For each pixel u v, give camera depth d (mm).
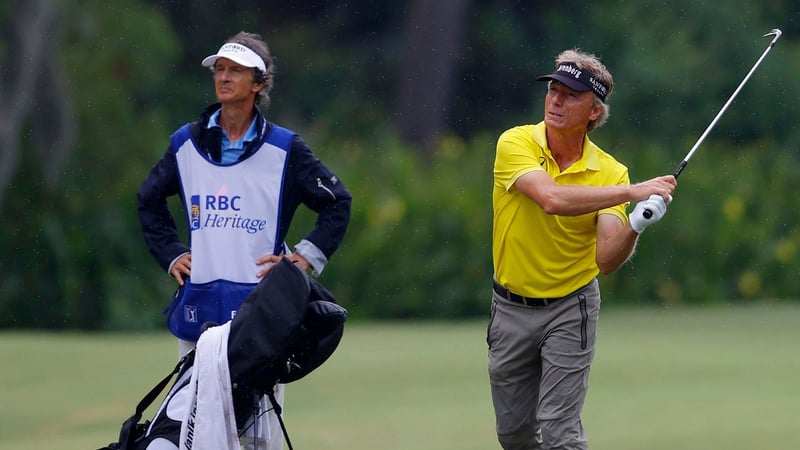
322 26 103875
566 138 20938
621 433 29391
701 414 32062
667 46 98562
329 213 20141
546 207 20000
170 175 20297
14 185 69188
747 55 99250
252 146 19875
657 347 47375
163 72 91250
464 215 68188
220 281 19812
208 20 99000
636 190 19672
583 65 20594
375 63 103000
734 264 73312
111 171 72812
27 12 71812
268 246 19953
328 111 101750
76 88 75875
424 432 29938
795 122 98625
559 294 20812
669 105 97062
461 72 102438
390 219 68062
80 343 50125
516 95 102875
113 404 34688
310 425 30984
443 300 67375
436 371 40500
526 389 21734
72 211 69312
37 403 34875
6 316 67000
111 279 67938
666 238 72250
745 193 76750
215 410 16828
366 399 35156
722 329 55156
